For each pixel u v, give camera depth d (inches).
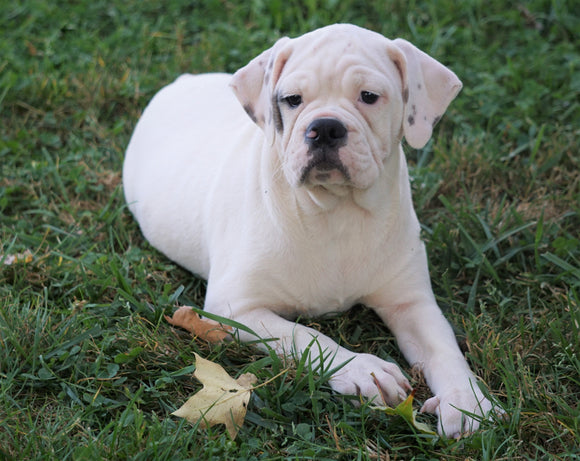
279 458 119.6
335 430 124.2
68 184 198.2
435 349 139.9
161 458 116.3
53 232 180.7
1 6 259.9
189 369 134.2
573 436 123.6
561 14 248.4
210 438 121.2
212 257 155.5
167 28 255.1
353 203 141.6
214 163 164.9
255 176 149.4
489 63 234.7
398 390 129.9
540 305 157.9
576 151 200.8
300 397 130.7
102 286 157.2
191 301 159.6
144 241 178.9
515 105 218.4
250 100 141.6
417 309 148.9
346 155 127.6
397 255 149.0
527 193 192.1
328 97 130.5
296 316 153.6
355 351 148.9
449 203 180.2
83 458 114.8
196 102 184.2
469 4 253.0
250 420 127.3
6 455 116.8
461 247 171.8
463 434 124.2
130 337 141.3
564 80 225.9
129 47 244.8
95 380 134.3
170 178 171.5
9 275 162.1
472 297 157.9
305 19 257.0
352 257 146.3
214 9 263.1
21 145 209.2
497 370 137.6
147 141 185.8
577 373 137.7
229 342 143.3
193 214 163.2
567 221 180.2
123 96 227.1
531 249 170.9
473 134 210.8
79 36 252.8
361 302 155.4
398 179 145.3
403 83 136.1
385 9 253.3
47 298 154.7
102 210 184.2
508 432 123.5
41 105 222.7
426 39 241.0
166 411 128.8
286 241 144.5
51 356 137.6
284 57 135.3
